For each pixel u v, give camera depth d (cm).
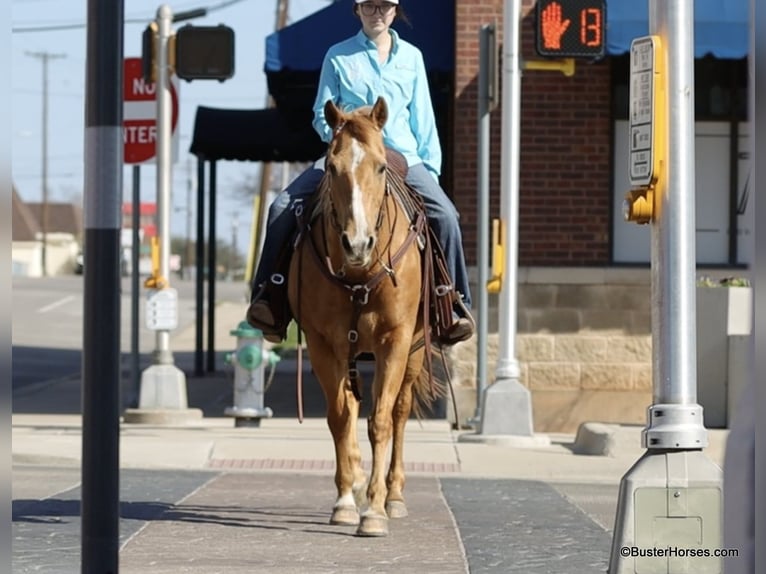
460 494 1315
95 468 580
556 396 1900
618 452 1590
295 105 2159
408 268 984
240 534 1029
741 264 1934
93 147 577
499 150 1914
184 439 1659
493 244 1681
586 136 1914
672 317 810
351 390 1038
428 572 890
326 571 885
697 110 1944
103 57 577
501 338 1691
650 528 790
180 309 6019
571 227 1911
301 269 995
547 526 1106
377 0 1039
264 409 1820
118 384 582
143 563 903
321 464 1530
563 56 1541
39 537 1007
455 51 1905
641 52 830
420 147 1075
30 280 8588
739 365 1825
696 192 1944
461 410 1894
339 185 898
